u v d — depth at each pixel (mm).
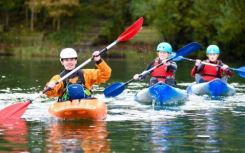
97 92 23250
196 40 57062
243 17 52844
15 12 71750
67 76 15633
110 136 12172
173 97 19594
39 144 11211
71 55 15969
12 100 19766
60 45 63594
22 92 22594
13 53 59469
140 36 63875
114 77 31469
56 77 16062
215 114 16094
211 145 11195
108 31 65625
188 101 20141
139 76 20344
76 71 16062
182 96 20047
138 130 13008
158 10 57188
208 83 22312
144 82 29016
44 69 37719
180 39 60625
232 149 10805
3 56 57156
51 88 15461
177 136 12219
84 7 72812
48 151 10555
